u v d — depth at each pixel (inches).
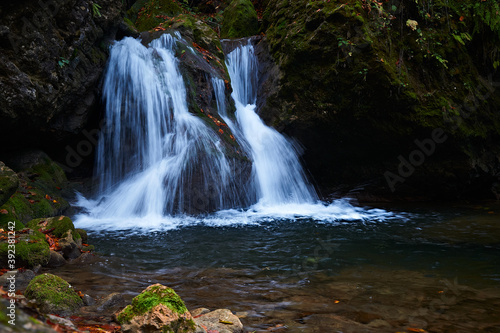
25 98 253.4
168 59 368.2
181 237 247.0
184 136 331.6
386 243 233.8
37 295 125.6
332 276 175.5
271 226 280.4
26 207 239.6
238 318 123.0
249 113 411.5
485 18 388.8
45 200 264.1
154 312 107.2
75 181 329.7
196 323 108.6
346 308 138.6
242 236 250.2
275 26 431.5
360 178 411.8
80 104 315.3
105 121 339.0
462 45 392.8
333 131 390.3
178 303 111.8
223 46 441.4
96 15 311.3
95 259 196.2
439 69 379.2
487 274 177.5
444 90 377.1
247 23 494.0
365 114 370.3
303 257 206.1
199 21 435.2
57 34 273.3
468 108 381.1
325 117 383.6
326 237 248.1
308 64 382.6
